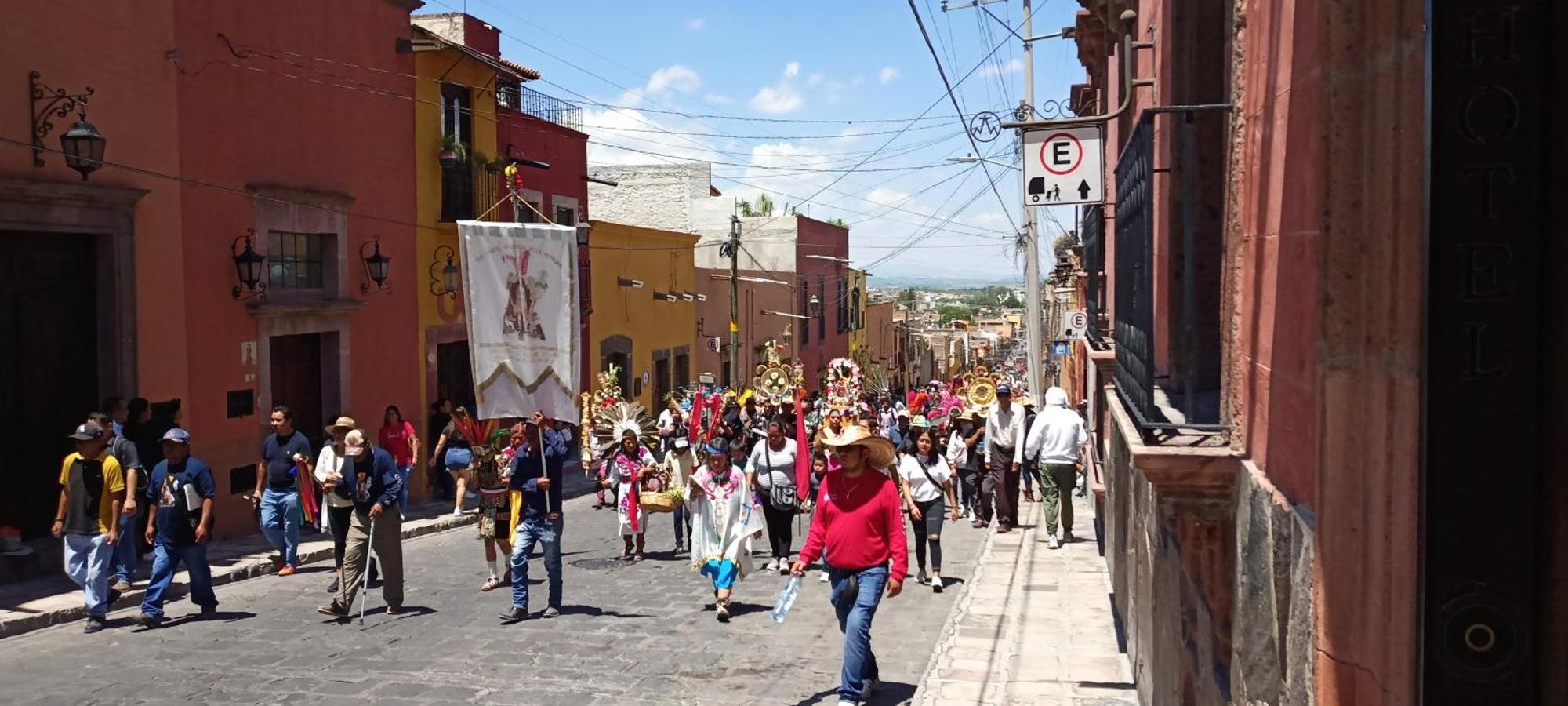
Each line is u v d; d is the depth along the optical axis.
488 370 11.70
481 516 11.84
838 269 56.25
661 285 34.75
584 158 29.12
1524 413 2.33
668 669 8.48
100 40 13.48
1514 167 2.30
